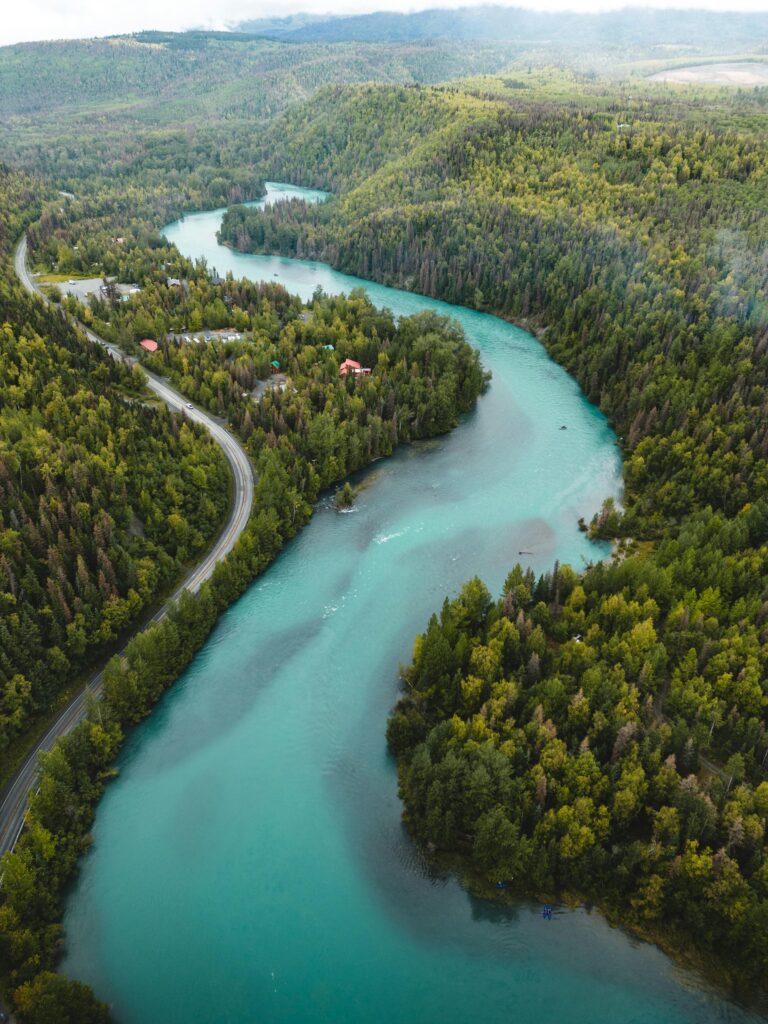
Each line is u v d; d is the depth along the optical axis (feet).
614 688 331.16
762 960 251.80
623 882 280.31
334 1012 255.50
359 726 362.12
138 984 262.26
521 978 263.90
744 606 376.48
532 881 288.92
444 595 444.96
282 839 311.27
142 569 408.46
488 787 292.81
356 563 472.03
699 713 322.75
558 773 303.07
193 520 466.29
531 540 495.82
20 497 420.77
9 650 345.31
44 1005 229.66
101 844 307.78
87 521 414.21
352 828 315.99
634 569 409.90
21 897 267.59
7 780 322.14
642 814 299.17
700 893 265.95
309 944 274.98
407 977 265.13
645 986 259.39
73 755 322.55
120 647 392.27
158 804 324.80
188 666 395.75
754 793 283.79
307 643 410.11
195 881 295.28
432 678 359.05
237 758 346.74
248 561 452.35
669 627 377.71
